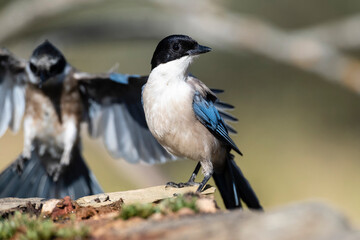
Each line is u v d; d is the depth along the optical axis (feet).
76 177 32.91
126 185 47.60
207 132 24.88
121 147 33.04
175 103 24.23
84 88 32.73
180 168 49.39
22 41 57.77
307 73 55.01
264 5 57.88
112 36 56.90
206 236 14.01
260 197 46.73
